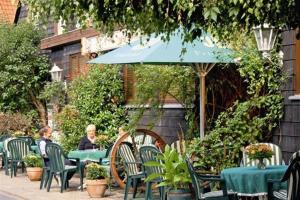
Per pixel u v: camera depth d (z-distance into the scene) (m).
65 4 6.51
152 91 14.23
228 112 11.92
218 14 6.13
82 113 17.20
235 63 11.72
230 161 11.23
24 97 22.64
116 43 16.70
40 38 22.94
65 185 14.02
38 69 22.77
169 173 10.65
